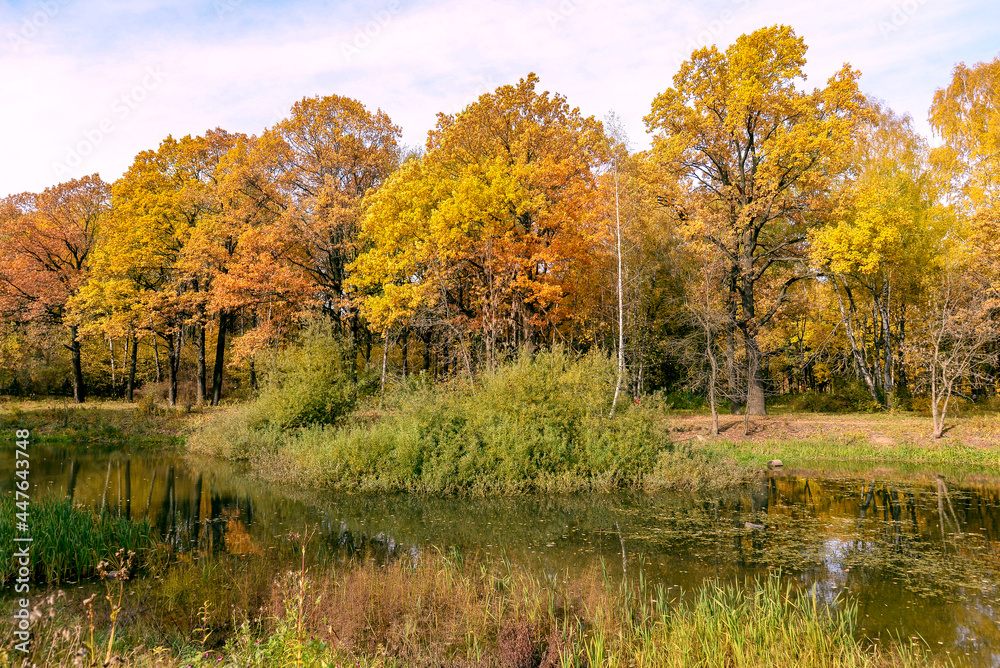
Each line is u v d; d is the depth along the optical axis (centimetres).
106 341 3703
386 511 1260
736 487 1502
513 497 1394
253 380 3322
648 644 586
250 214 2795
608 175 2145
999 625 676
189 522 1160
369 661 555
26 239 2911
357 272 2695
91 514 995
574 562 906
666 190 2492
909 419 2275
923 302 2598
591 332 2711
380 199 2389
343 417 2114
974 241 2220
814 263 2281
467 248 2280
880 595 770
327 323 2297
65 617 645
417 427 1549
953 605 736
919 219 2598
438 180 2447
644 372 2927
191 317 2908
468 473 1461
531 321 2338
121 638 577
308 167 2788
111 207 3175
